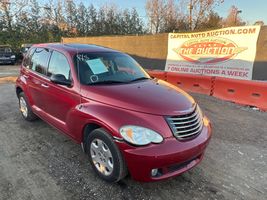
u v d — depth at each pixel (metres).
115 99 3.34
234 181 3.64
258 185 3.57
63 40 24.27
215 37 10.35
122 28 45.81
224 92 8.05
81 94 3.70
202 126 3.57
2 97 8.29
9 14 32.00
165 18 38.84
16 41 31.11
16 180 3.55
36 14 35.62
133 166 3.01
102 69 4.16
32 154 4.29
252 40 9.16
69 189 3.36
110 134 3.14
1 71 17.52
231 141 5.01
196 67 11.38
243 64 9.48
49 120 4.67
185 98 3.68
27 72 5.41
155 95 3.52
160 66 13.94
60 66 4.34
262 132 5.52
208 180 3.63
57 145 4.62
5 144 4.68
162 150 2.94
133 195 3.26
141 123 3.03
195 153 3.19
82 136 3.77
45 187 3.39
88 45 4.93
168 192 3.34
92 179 3.57
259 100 7.19
